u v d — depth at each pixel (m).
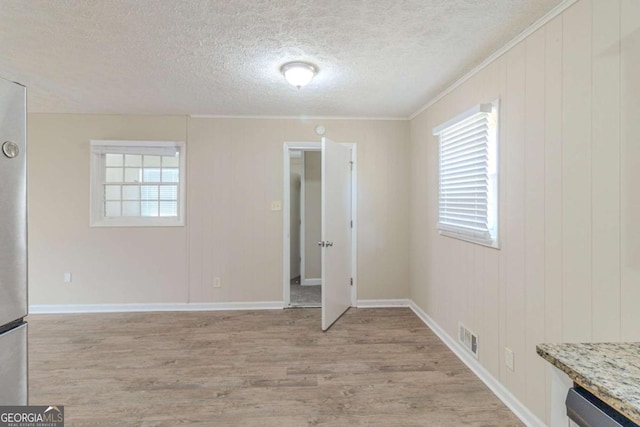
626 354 0.99
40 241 3.59
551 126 1.64
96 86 2.77
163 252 3.71
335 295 3.39
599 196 1.38
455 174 2.66
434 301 3.11
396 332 3.08
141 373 2.33
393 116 3.75
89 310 3.64
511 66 1.96
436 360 2.54
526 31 1.81
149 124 3.67
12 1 1.59
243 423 1.82
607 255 1.34
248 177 3.76
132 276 3.69
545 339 1.68
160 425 1.80
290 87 2.79
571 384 0.96
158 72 2.48
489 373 2.18
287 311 3.70
